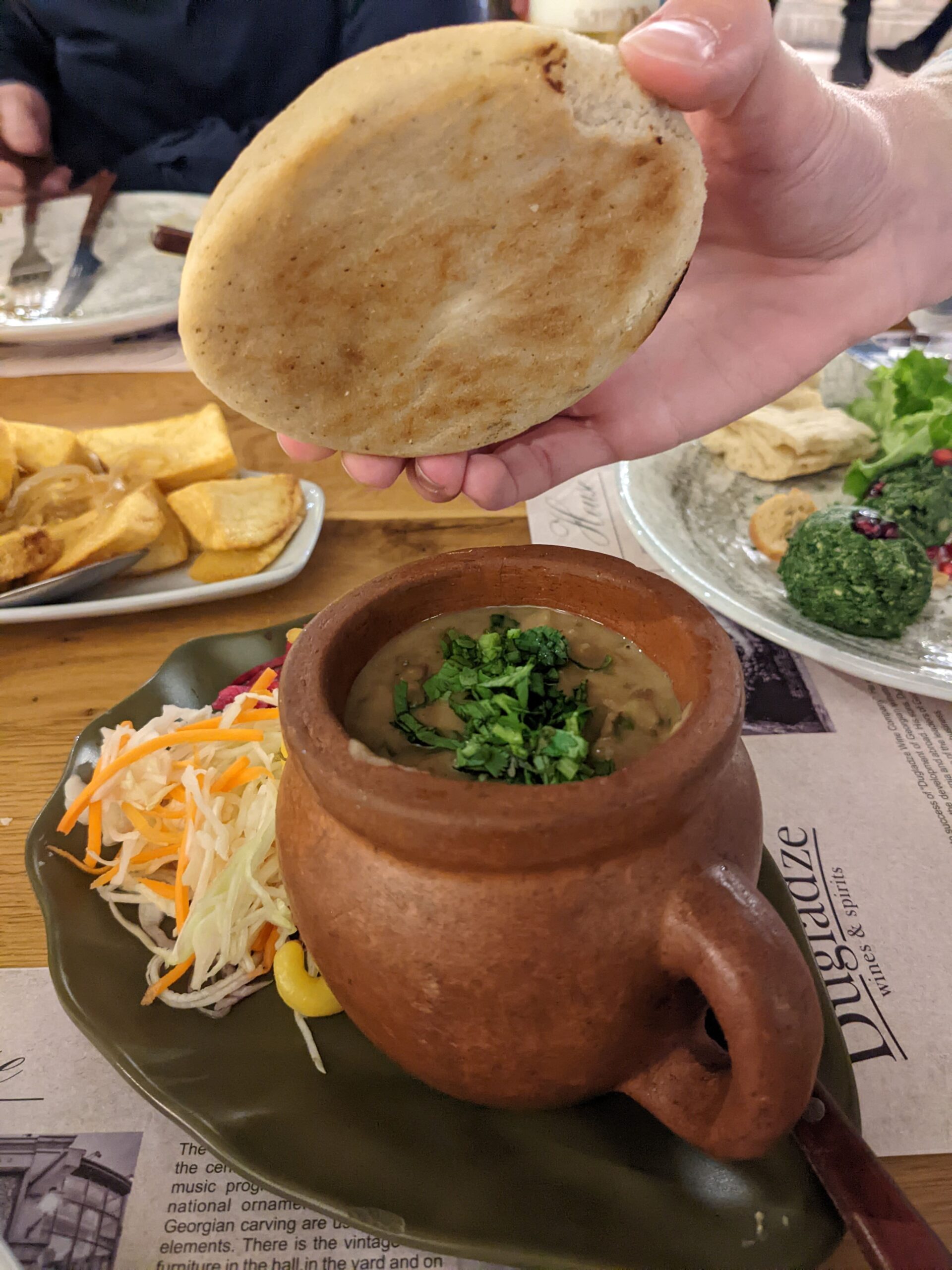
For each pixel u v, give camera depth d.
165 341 2.31
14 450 1.54
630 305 0.75
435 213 0.67
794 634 1.29
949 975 0.91
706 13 0.74
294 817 0.72
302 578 1.53
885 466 1.75
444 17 3.13
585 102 0.65
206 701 1.20
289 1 2.98
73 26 2.95
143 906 0.96
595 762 0.70
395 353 0.75
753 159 1.08
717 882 0.61
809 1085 0.56
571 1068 0.67
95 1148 0.78
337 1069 0.80
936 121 1.29
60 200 2.58
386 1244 0.72
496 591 0.87
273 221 0.65
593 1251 0.64
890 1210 0.62
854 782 1.14
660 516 1.60
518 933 0.61
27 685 1.31
